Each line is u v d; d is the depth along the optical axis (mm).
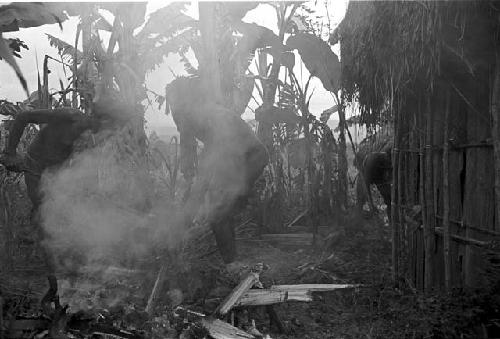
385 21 5301
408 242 6434
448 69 5215
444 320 4707
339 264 7766
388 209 9320
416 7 4848
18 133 5852
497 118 4766
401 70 5297
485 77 5113
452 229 5637
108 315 4875
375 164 9094
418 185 6383
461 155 5523
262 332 5375
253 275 5723
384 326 5305
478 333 4582
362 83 6312
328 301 6242
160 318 4898
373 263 7812
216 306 5664
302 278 7160
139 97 7961
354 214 10062
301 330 5508
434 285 5828
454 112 5520
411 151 6234
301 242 9531
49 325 4516
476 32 4785
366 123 6762
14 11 7488
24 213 8219
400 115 6395
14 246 7293
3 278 6363
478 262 5176
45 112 5859
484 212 5141
